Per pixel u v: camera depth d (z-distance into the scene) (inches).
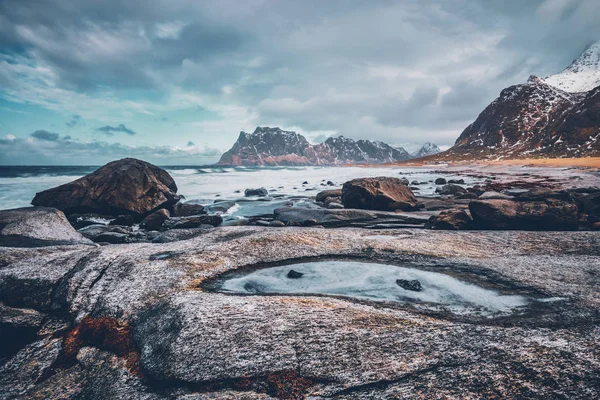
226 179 2664.9
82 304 293.1
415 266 379.2
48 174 2358.5
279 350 207.0
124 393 200.2
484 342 207.9
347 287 323.0
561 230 590.6
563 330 227.5
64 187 955.3
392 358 196.1
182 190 1804.9
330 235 473.7
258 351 206.8
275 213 884.0
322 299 282.4
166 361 209.6
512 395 162.2
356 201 925.2
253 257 393.7
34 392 221.5
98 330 261.9
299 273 349.7
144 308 274.5
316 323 234.4
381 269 371.2
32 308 298.8
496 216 611.2
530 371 177.3
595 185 1346.0
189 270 341.7
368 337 217.2
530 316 256.4
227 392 183.9
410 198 949.8
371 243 449.7
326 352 203.6
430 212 850.1
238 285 323.0
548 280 325.4
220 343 214.5
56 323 282.4
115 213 960.3
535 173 2310.5
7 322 285.4
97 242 642.8
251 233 486.0
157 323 248.2
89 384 219.0
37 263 351.3
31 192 1353.3
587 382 166.6
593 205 762.2
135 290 301.1
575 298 283.3
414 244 449.1
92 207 941.2
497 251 422.6
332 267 376.5
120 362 227.8
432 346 205.6
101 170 1034.7
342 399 171.2
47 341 265.7
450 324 234.7
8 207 1060.5
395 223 736.3
